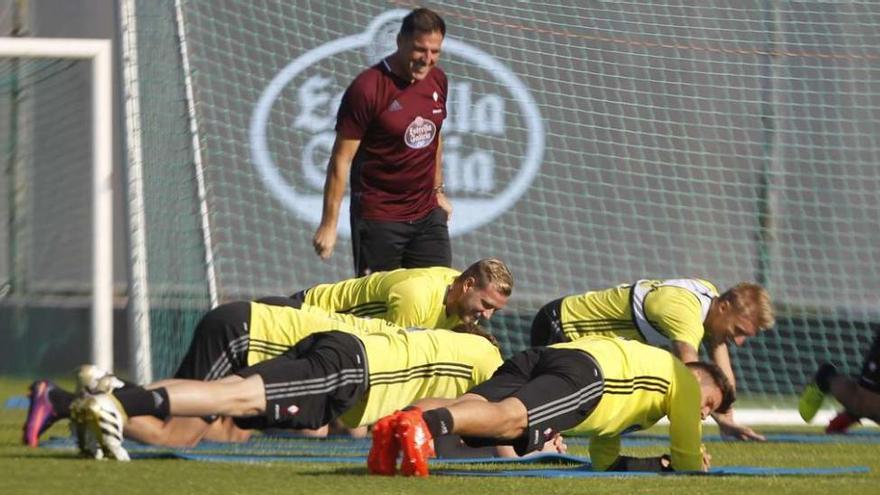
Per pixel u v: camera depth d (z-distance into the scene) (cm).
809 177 4062
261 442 2575
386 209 2894
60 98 3862
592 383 1942
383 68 2814
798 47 4062
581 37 4122
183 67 3353
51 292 4047
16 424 2745
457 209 4088
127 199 3027
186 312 3241
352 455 2320
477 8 4141
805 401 3073
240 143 3978
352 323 2256
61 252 4012
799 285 4053
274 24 4078
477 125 4122
